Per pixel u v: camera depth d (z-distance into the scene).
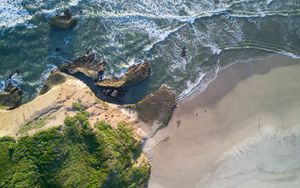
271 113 33.62
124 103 33.66
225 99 34.16
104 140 30.48
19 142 29.88
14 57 34.31
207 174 32.28
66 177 29.23
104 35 35.25
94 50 34.84
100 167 29.94
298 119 33.22
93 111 31.75
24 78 33.91
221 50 35.41
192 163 32.56
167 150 32.84
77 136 30.34
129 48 35.09
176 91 34.25
